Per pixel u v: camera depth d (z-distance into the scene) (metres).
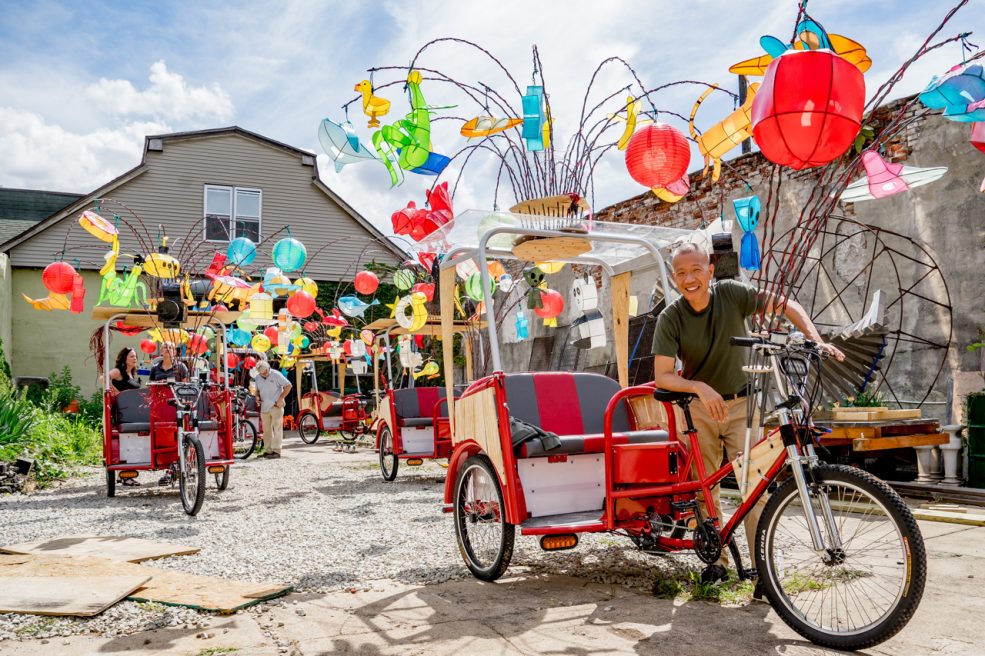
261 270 19.70
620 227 4.64
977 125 3.83
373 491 7.98
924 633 3.05
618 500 3.82
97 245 18.11
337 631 3.22
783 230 9.02
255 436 12.49
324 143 4.41
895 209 8.16
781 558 3.47
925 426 6.96
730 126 4.21
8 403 9.89
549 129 4.79
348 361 15.63
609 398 4.81
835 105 2.72
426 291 8.41
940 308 7.75
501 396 3.97
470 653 2.93
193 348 8.16
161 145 19.23
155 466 7.69
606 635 3.11
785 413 3.19
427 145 4.40
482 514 4.21
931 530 5.25
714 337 3.84
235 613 3.49
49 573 4.09
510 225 4.50
